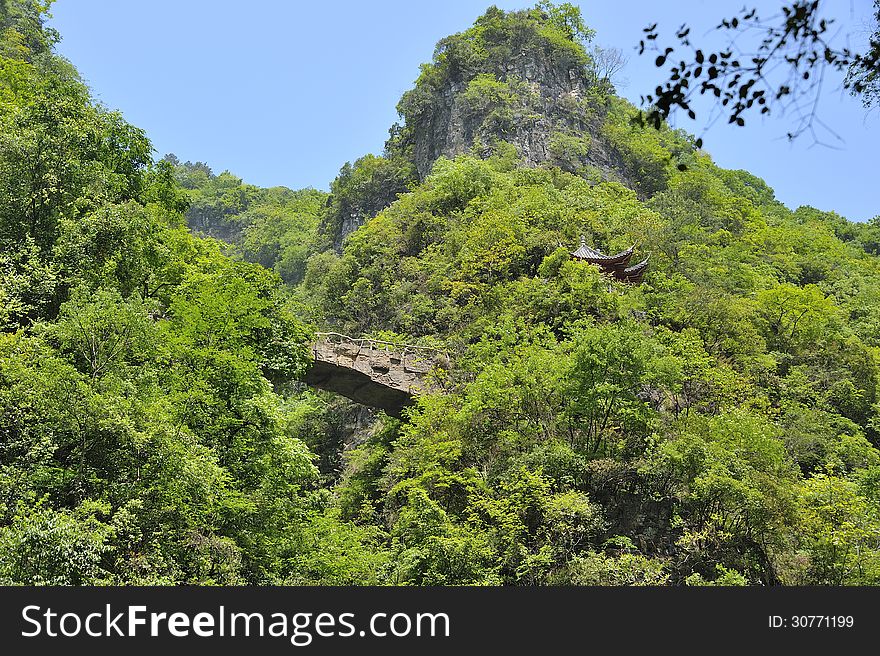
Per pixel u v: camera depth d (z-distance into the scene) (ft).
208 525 84.89
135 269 118.83
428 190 287.89
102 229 114.01
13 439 76.13
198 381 95.71
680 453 114.21
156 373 93.97
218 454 93.97
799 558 107.55
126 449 76.79
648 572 98.48
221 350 103.14
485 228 217.77
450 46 385.09
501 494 115.75
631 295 180.86
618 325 145.48
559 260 186.80
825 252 322.75
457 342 176.35
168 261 129.80
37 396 75.15
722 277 230.68
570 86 390.42
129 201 122.01
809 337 195.62
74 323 87.30
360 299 245.04
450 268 222.89
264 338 124.67
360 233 273.33
